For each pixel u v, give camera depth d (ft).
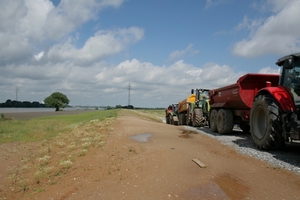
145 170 20.30
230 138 31.94
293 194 14.29
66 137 43.68
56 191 19.71
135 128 45.29
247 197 14.53
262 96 24.08
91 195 17.44
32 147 39.88
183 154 23.26
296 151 22.75
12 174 26.13
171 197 15.20
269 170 18.02
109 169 22.50
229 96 35.01
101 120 61.98
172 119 75.66
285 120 21.17
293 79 21.56
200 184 16.63
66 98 277.64
